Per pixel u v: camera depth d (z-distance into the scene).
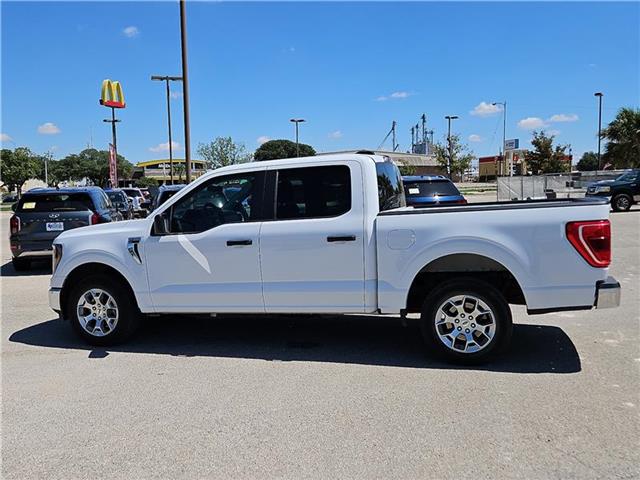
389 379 4.81
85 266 6.11
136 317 6.08
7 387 4.87
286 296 5.43
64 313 6.22
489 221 4.92
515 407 4.16
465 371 4.97
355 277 5.24
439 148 54.66
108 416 4.20
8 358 5.71
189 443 3.73
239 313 5.63
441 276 5.30
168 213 5.84
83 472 3.40
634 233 15.08
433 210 5.09
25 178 71.38
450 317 5.11
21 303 8.63
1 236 21.11
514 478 3.21
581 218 4.77
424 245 5.03
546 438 3.66
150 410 4.29
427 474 3.27
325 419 4.04
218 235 5.57
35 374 5.20
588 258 4.77
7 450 3.70
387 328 6.55
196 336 6.40
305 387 4.68
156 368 5.29
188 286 5.71
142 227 5.91
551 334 6.09
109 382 4.94
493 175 93.25
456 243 4.95
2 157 69.44
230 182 5.67
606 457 3.41
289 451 3.58
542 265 4.83
